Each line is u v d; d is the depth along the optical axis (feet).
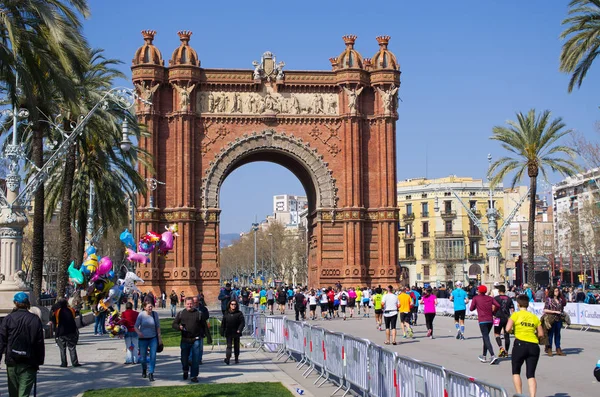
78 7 146.61
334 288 304.30
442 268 607.37
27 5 134.31
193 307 101.65
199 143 321.73
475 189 618.44
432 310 165.58
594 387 91.50
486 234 288.92
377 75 328.90
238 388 91.15
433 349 139.44
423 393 61.72
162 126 320.50
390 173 325.62
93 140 211.41
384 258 322.75
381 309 190.80
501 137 263.70
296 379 105.09
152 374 100.68
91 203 236.22
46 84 141.49
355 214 321.52
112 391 89.10
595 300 244.83
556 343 126.62
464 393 52.60
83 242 251.80
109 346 156.97
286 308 353.31
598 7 169.68
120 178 262.06
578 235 439.63
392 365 71.46
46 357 133.28
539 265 562.66
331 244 324.60
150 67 316.19
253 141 324.19
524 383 95.35
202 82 322.34
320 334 104.58
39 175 144.87
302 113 327.67
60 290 202.80
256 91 327.06
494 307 118.93
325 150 327.67
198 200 319.68
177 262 311.47
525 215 654.53
